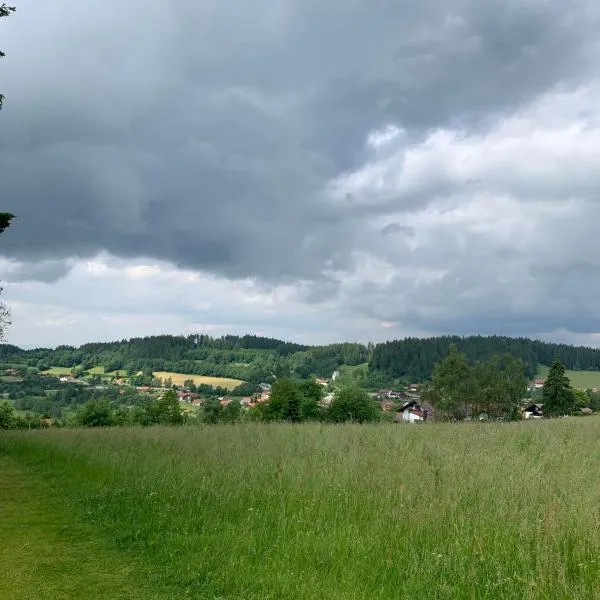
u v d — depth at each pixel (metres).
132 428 25.27
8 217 19.67
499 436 14.85
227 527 7.61
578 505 6.48
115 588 5.90
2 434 26.52
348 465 10.02
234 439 15.77
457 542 5.83
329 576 5.76
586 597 4.59
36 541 7.64
